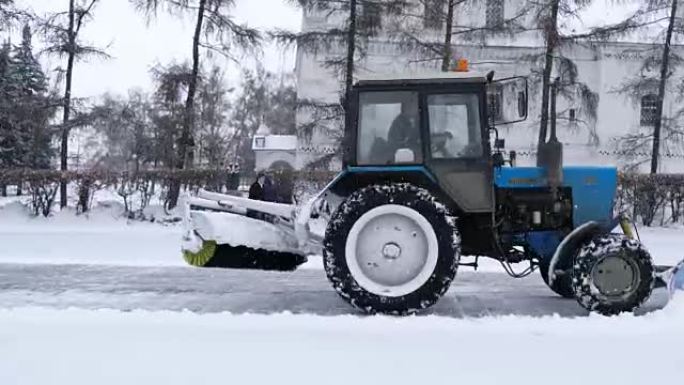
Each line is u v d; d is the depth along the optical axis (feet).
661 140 64.75
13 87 56.95
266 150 110.11
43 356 13.05
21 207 48.08
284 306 19.53
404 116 18.13
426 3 49.26
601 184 19.08
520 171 18.81
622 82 72.95
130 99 146.72
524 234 18.92
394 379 11.92
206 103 78.89
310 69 71.97
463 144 18.02
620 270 17.11
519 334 14.98
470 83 18.04
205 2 50.98
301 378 11.94
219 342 14.06
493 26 53.62
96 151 162.20
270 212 19.66
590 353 13.47
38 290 22.34
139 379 11.87
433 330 15.34
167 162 52.47
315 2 48.62
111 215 47.75
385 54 63.72
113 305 19.71
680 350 13.69
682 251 35.94
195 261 19.31
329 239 17.48
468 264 19.02
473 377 12.05
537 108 57.41
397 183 18.04
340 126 52.44
